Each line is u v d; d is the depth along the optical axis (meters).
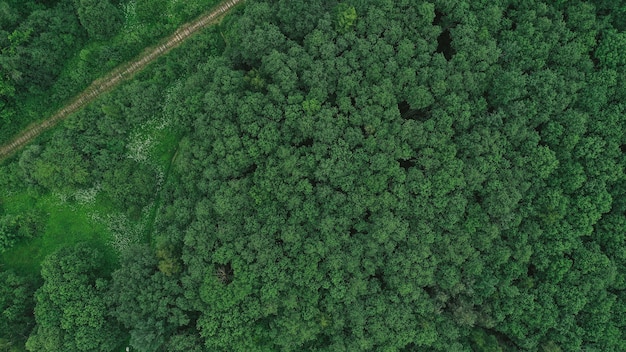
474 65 52.50
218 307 49.62
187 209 52.31
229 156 50.22
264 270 50.47
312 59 52.12
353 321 50.84
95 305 51.03
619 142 52.59
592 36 53.69
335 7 53.44
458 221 52.03
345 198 51.06
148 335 48.50
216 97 50.97
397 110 50.69
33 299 53.31
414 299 51.31
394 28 51.59
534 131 52.75
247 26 52.41
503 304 51.94
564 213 51.75
